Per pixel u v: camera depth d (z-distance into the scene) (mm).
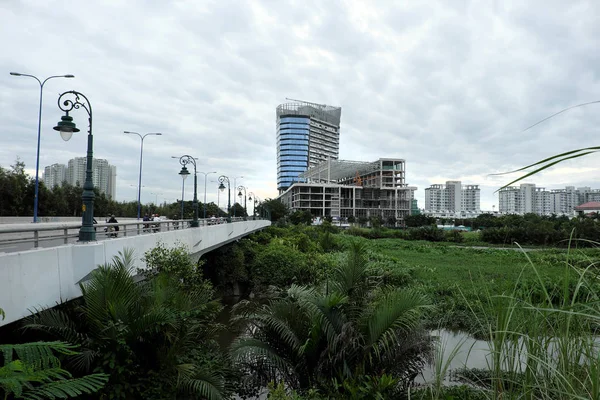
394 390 7117
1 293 6344
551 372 2648
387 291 9609
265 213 80562
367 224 100812
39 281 7371
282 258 25469
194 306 10211
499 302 3059
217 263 26516
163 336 8617
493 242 52844
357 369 7516
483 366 8680
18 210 39906
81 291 8742
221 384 8125
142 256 11969
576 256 2639
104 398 6988
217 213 86062
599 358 2322
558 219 51781
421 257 35812
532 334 2826
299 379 8555
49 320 7406
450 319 13188
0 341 7859
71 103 9578
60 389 2645
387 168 125625
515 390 2963
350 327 7926
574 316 2648
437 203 177750
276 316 9219
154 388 7715
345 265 9953
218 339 13969
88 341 7660
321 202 120750
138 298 8516
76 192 55094
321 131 166375
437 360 4992
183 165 21609
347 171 134625
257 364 8992
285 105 164500
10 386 2408
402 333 8211
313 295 9211
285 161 156625
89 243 8969
